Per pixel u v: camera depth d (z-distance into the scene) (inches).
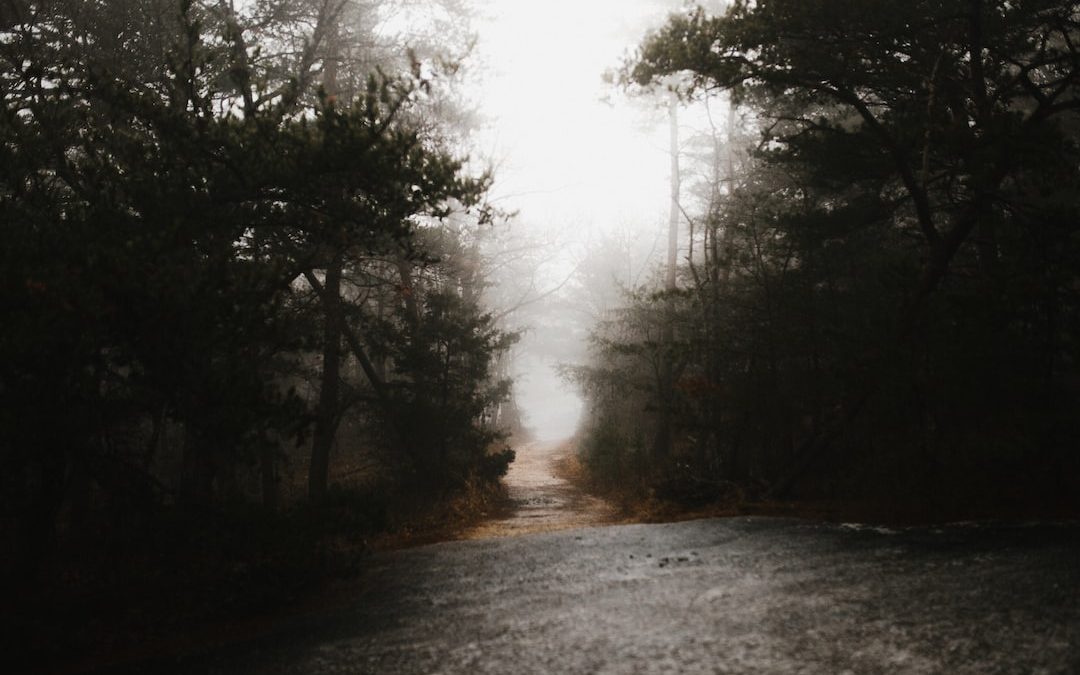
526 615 220.5
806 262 550.0
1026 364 371.9
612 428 835.4
